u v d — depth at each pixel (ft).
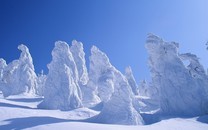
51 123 50.11
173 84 85.87
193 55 95.81
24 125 48.26
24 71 139.64
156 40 92.17
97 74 134.82
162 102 86.07
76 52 163.43
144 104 129.39
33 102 110.22
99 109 102.53
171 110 82.38
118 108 65.92
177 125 59.31
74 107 91.61
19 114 63.10
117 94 68.39
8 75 149.28
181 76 86.22
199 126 60.03
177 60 90.02
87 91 129.49
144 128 53.67
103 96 107.76
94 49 142.41
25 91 134.41
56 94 92.63
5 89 141.18
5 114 60.13
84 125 49.19
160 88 88.22
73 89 96.48
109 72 118.32
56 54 102.37
